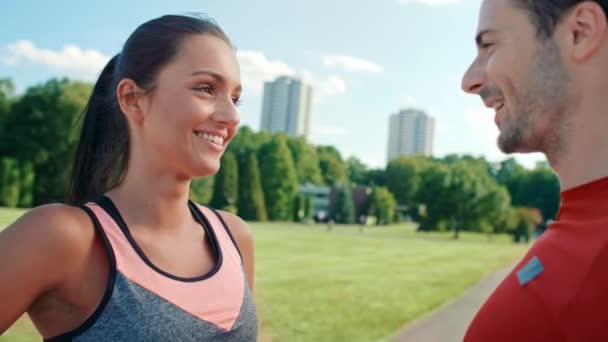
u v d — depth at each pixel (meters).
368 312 11.74
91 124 2.00
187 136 1.72
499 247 48.44
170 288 1.64
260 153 91.75
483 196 73.75
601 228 1.24
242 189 81.88
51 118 55.59
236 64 1.86
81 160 2.01
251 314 1.86
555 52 1.36
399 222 107.62
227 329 1.73
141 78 1.75
